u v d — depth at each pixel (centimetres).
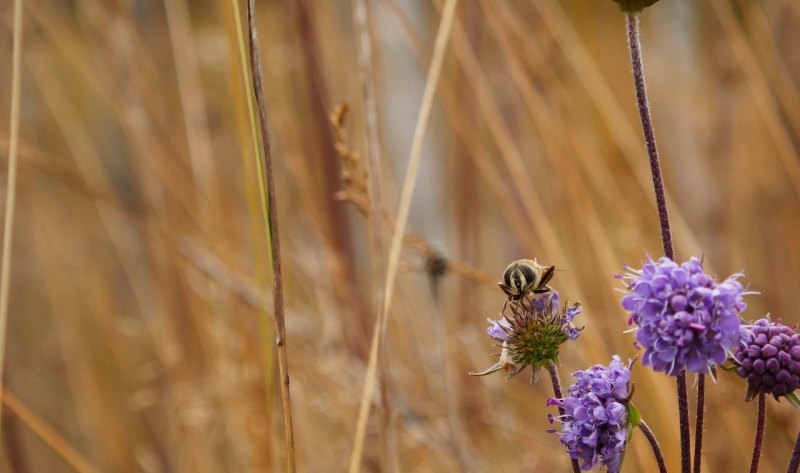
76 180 79
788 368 54
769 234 94
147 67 88
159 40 94
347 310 79
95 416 92
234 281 77
